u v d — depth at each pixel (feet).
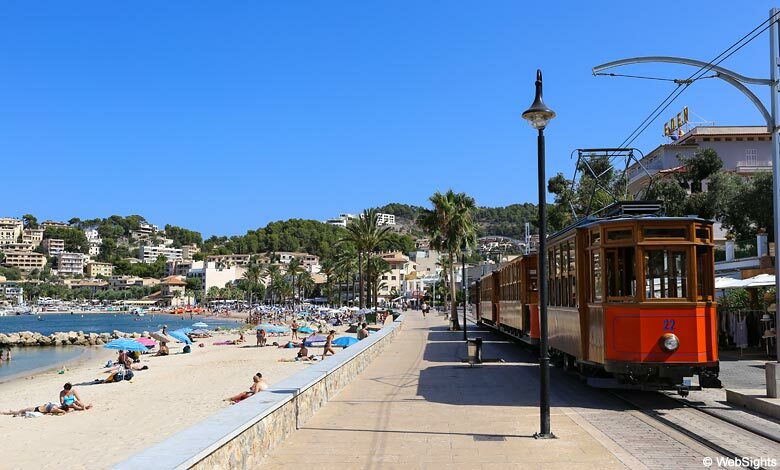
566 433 33.96
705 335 42.29
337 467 27.12
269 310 417.28
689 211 137.49
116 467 18.63
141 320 499.92
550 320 60.54
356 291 507.71
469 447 30.73
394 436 33.24
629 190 190.80
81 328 385.91
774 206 43.09
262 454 28.27
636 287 42.37
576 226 48.85
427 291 428.56
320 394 42.06
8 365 158.20
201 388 84.02
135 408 69.21
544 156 34.76
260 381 69.00
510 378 59.31
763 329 80.53
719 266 107.45
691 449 30.14
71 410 68.90
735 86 43.78
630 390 49.80
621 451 29.76
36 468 43.47
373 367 70.28
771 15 43.75
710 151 151.53
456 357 82.74
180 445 21.36
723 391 49.21
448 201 165.68
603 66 46.37
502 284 103.40
